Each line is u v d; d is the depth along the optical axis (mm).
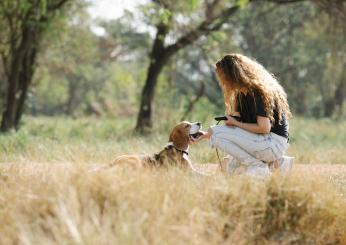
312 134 21703
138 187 5844
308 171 7391
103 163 9023
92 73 51562
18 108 19641
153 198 5730
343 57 36438
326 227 6363
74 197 5430
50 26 17859
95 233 5016
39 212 5590
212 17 19484
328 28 26156
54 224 5309
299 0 19875
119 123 24109
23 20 17812
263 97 7316
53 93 52750
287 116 7727
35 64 20641
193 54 38375
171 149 7711
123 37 31641
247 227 6062
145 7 18094
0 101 23297
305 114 44781
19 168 7547
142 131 19266
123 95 57688
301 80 43562
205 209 6023
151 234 5207
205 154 11070
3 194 6254
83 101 58969
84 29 25906
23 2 16812
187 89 42562
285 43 40000
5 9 17656
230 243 5715
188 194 6109
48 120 28266
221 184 6406
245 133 7414
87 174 6023
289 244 6152
